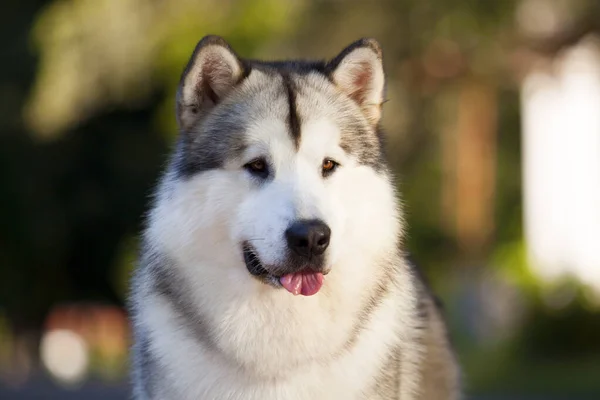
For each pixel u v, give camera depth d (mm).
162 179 6281
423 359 6672
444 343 7184
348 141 6039
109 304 27312
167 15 16578
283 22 15953
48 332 23562
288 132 5906
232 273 5859
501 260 18172
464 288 17109
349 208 5934
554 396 13555
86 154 24844
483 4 16016
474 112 19031
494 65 16719
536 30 17109
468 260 18859
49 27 17984
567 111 19797
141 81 17984
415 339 6488
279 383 5871
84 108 18188
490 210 19969
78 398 14211
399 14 15906
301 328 5820
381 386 5977
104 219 25734
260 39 16203
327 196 5793
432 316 7051
